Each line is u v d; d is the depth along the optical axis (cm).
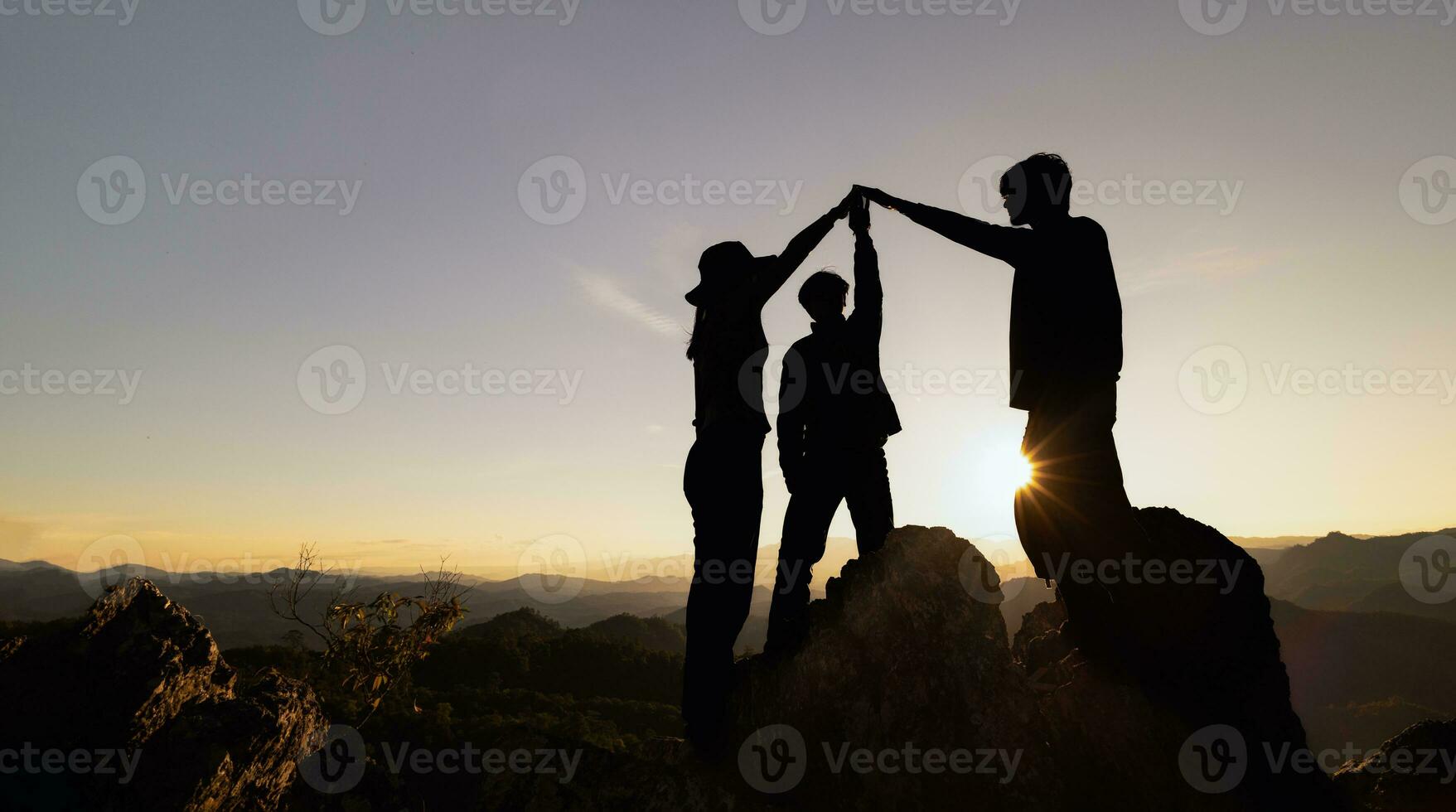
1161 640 329
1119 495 343
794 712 335
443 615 1336
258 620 9169
